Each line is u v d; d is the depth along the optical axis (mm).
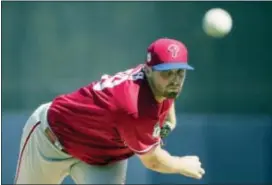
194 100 39250
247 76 39625
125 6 39031
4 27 38469
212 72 39469
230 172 35844
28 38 38688
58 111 18141
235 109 39438
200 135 35438
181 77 16922
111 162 18516
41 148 18797
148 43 39031
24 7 38750
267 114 39562
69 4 38906
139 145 17344
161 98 17156
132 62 38969
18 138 33781
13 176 33625
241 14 39781
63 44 38844
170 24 39250
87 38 38938
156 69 16578
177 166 18359
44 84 38562
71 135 18109
